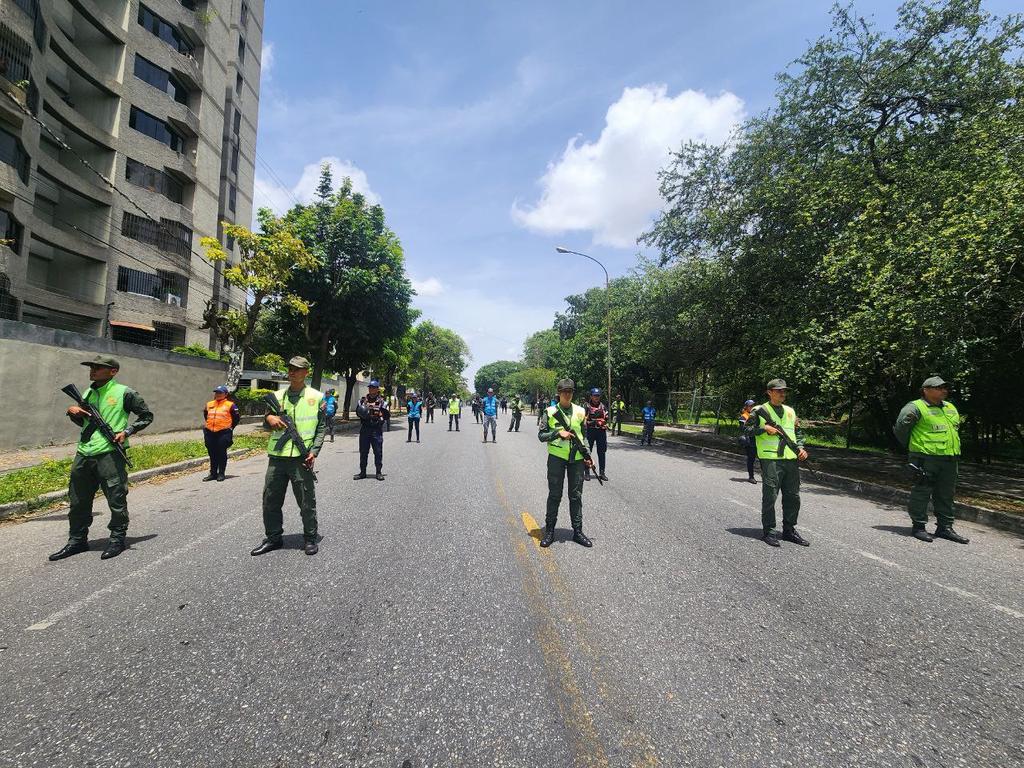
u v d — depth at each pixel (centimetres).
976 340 948
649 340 2147
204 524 612
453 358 8100
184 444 1328
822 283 1387
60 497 735
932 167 1206
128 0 2878
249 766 214
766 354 1512
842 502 899
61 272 2697
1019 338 1147
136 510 692
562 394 553
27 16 2094
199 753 222
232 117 3812
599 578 442
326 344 2366
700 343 1952
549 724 245
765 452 588
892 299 968
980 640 347
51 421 1293
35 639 322
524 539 557
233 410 965
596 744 232
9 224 2086
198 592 399
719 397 2853
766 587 435
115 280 2809
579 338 4666
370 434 952
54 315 2564
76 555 491
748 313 1770
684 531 617
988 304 943
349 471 1059
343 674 285
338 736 234
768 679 291
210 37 3422
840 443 2280
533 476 1009
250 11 4169
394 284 2403
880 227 1172
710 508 765
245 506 718
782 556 527
